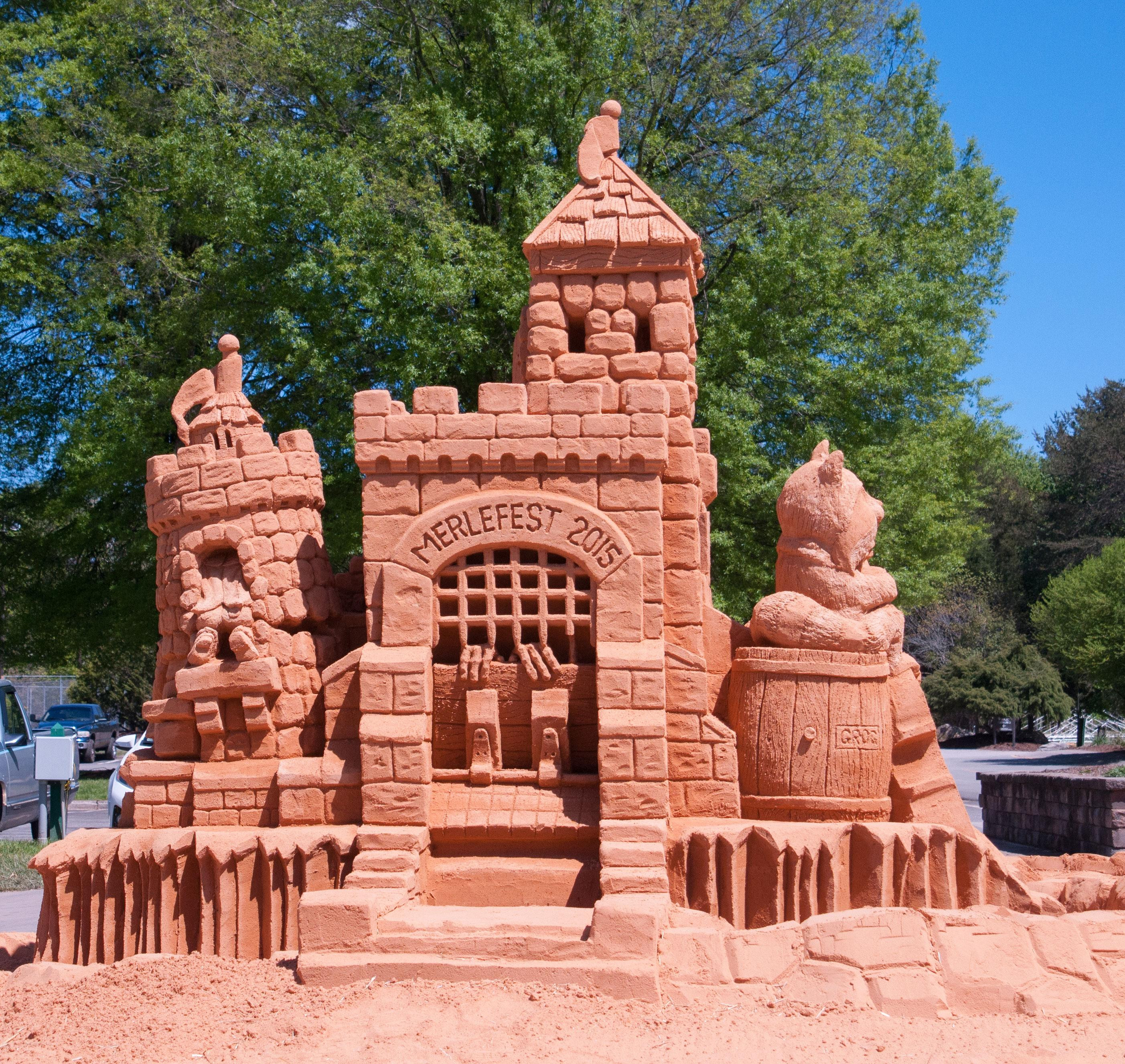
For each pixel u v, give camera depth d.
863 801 7.50
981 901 7.18
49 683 44.91
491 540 7.52
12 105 19.14
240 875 7.08
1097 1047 5.20
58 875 7.40
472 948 5.99
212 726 7.68
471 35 17.64
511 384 7.68
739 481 16.23
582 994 5.76
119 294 18.31
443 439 7.61
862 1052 5.13
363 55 18.25
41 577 21.55
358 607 8.80
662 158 18.03
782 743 7.50
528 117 16.88
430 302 15.46
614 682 7.25
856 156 17.84
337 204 15.70
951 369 17.27
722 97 18.62
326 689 7.66
